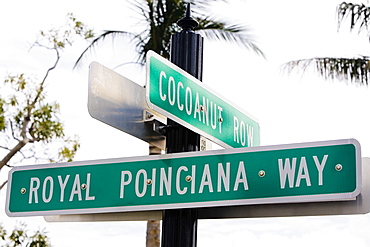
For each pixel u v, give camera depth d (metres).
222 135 4.33
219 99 4.37
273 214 3.84
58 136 13.09
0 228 12.22
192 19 4.51
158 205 3.85
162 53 11.80
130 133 4.10
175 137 4.19
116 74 4.05
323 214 3.68
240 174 3.71
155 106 3.77
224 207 3.99
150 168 3.94
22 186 4.21
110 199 3.97
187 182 3.83
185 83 4.04
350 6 11.64
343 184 3.47
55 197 4.10
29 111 13.04
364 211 3.58
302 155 3.60
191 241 3.95
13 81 12.93
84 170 4.09
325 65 11.63
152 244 11.25
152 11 11.72
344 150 3.51
